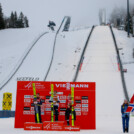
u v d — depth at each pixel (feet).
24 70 155.94
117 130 48.39
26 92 51.08
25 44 209.05
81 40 218.18
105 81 126.11
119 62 158.61
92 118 49.90
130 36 242.37
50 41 216.13
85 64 157.79
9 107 85.81
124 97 104.58
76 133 41.96
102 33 242.58
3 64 168.45
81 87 50.72
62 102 50.62
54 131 44.50
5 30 277.44
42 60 172.86
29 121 50.44
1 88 130.82
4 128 48.93
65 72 150.92
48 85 51.11
